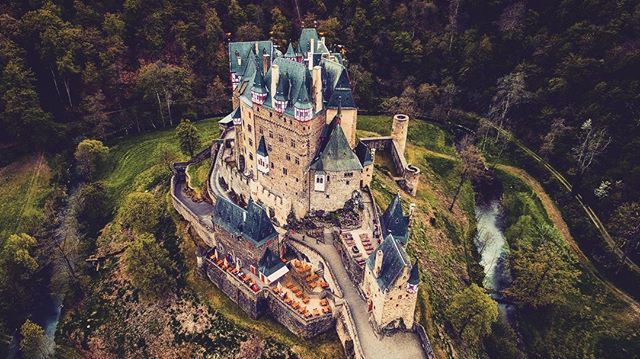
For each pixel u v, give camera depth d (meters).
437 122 158.75
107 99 146.75
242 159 105.19
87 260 103.88
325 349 76.06
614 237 108.50
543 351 92.94
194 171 115.56
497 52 161.75
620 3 139.25
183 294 89.25
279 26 165.88
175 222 102.94
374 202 95.25
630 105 122.12
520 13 164.00
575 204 120.25
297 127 83.12
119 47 147.12
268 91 88.00
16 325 93.69
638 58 125.19
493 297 103.62
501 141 146.00
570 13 150.38
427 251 103.44
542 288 94.06
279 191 94.94
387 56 171.75
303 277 83.50
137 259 87.06
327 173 88.69
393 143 134.38
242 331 80.88
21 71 132.00
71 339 91.25
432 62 169.00
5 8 140.62
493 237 121.75
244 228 83.62
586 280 103.06
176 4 161.75
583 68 135.62
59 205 120.19
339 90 91.50
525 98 145.62
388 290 67.31
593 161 122.31
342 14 177.62
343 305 76.69
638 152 114.81
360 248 83.31
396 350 71.44
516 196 130.38
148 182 122.31
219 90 152.25
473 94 160.88
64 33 138.00
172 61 157.12
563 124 134.50
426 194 126.19
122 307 92.38
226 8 169.50
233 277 83.56
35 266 94.06
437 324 85.06
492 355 89.56
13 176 125.69
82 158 126.88
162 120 148.25
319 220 91.81
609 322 94.06
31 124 128.12
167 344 84.00
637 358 87.81
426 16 176.38
